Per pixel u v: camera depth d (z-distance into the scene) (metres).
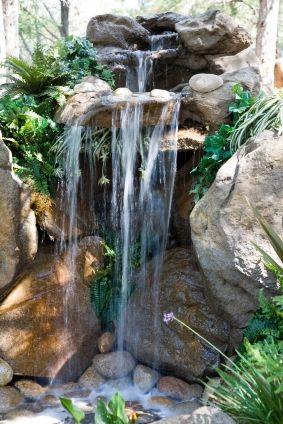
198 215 3.46
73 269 4.08
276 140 3.39
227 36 4.51
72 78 4.43
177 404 3.56
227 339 3.63
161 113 3.94
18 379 3.85
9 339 3.85
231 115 3.90
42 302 3.95
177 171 4.17
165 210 4.15
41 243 4.10
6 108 4.05
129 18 5.51
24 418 3.46
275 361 2.47
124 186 4.12
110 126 4.02
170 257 4.14
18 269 3.88
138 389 3.79
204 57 4.76
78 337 3.99
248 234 3.27
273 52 7.46
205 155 3.90
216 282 3.40
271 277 3.21
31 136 4.05
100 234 4.30
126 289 4.16
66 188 4.12
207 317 3.72
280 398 2.31
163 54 5.04
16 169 3.97
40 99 4.35
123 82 5.14
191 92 3.95
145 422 3.35
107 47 5.40
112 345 4.05
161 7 12.45
